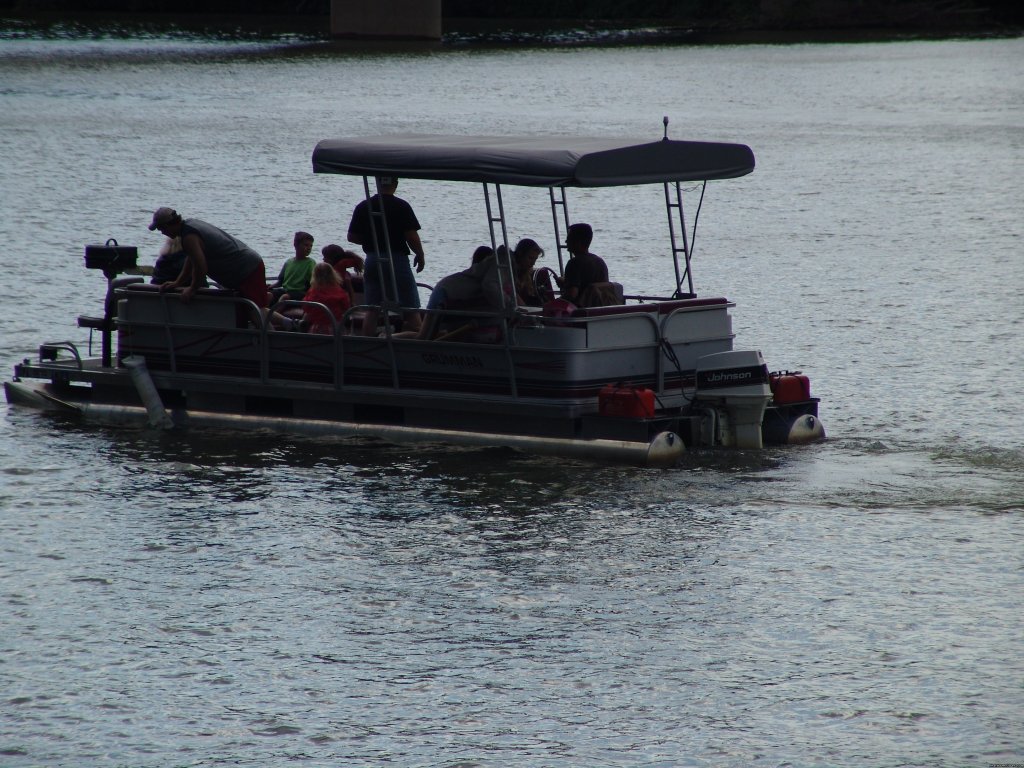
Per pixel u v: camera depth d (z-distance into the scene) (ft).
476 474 160.15
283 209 403.75
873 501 151.23
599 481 157.28
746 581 129.29
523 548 137.59
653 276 308.40
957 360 222.48
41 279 288.10
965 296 281.54
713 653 114.62
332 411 178.19
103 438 178.91
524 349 164.04
